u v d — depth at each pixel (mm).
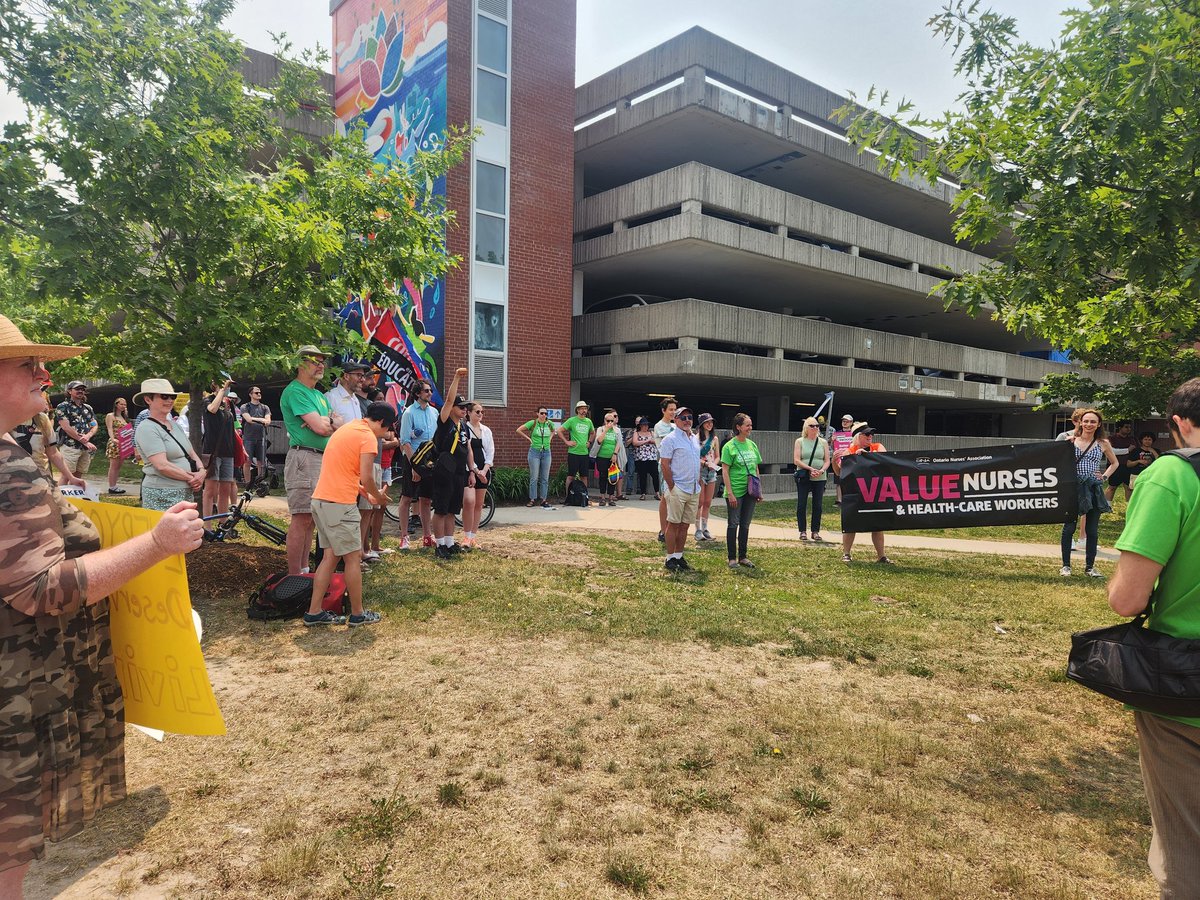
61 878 2553
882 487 9117
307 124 17047
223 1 6805
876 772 3473
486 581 7113
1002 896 2543
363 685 4359
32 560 1775
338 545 5395
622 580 7480
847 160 22531
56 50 5750
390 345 17250
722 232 18875
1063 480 8508
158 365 6645
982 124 4586
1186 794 2018
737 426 8438
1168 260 4117
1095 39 4234
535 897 2486
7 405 1833
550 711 4078
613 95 20891
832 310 29516
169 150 5875
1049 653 5410
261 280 7117
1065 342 6660
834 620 6148
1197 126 3799
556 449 17984
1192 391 2160
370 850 2742
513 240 17438
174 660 2346
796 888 2570
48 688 1931
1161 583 2104
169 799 3090
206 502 9094
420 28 16781
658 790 3230
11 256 5926
